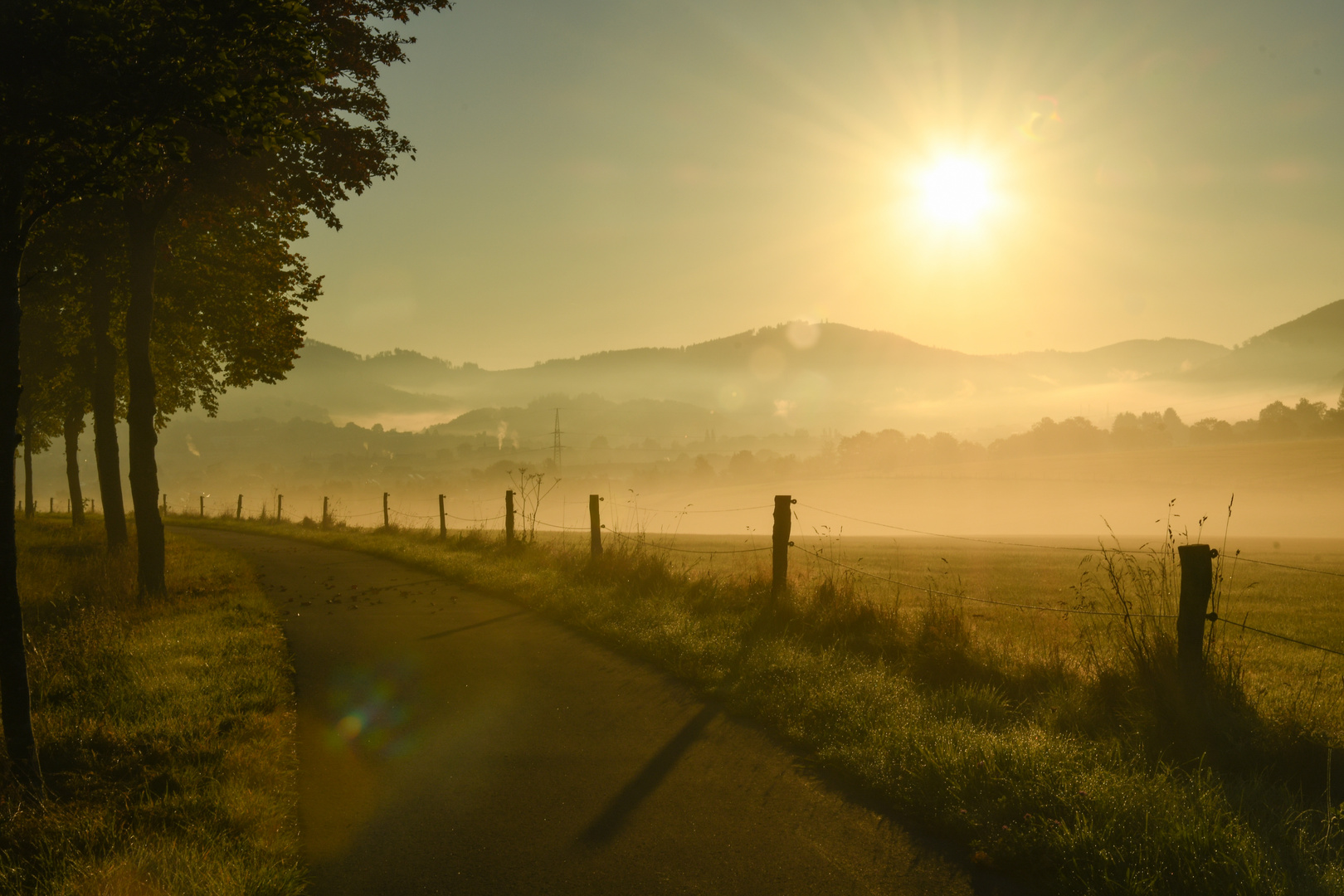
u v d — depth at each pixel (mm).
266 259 20125
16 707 5164
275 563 19516
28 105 5113
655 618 10922
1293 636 13578
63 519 43969
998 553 41438
